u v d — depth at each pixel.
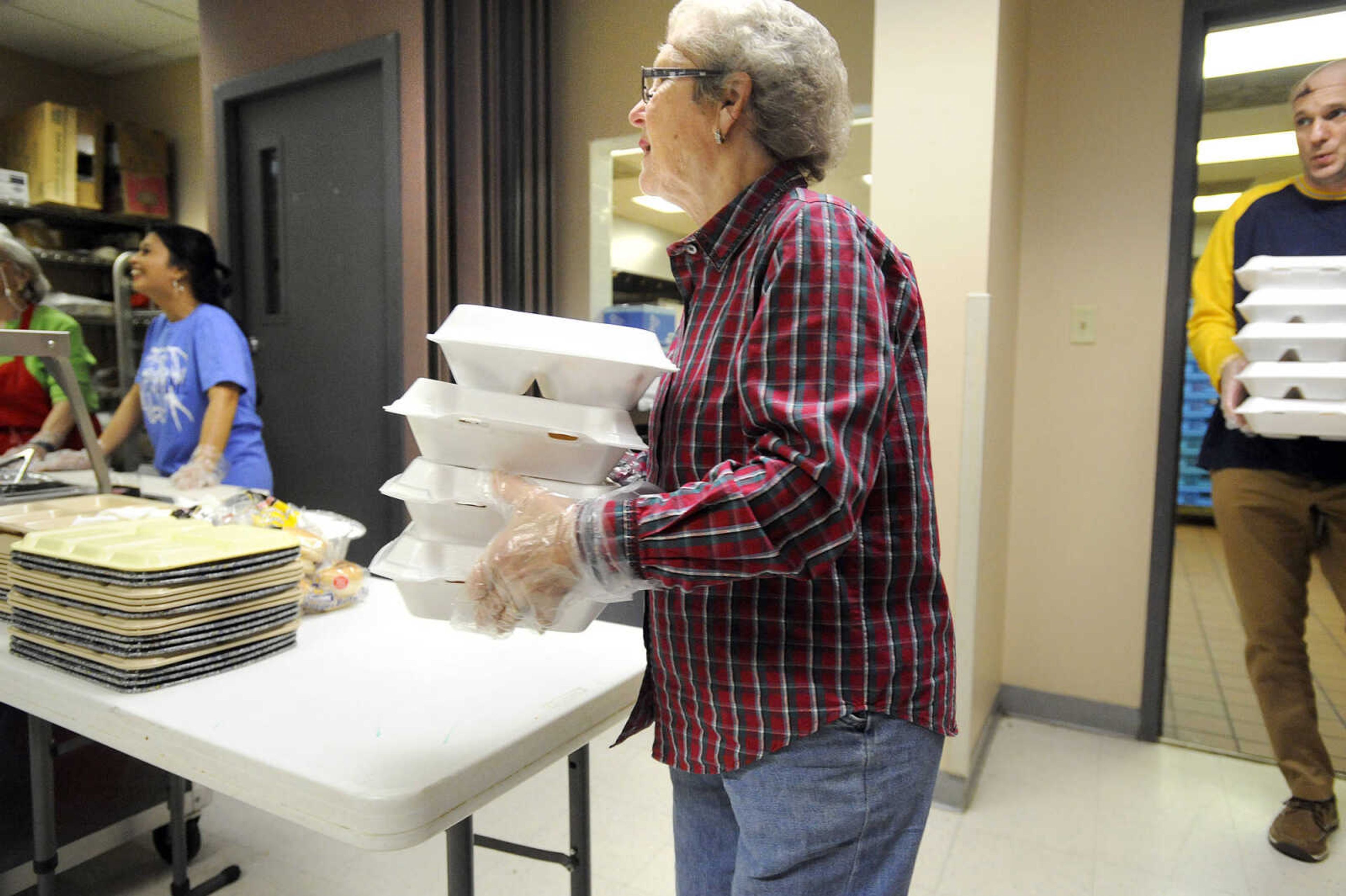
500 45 2.93
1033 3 2.56
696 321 0.82
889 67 2.12
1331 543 2.08
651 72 0.85
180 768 0.83
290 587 1.08
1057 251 2.59
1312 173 2.07
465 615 0.71
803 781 0.76
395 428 2.99
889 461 0.78
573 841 1.14
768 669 0.75
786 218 0.72
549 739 0.86
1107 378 2.55
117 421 2.54
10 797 1.53
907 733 0.79
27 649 1.03
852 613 0.76
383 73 2.86
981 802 2.22
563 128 3.22
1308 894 1.84
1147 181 2.46
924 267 2.11
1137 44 2.44
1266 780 2.33
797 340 0.66
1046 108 2.57
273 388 3.37
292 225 3.25
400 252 2.88
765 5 0.81
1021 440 2.69
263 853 1.95
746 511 0.62
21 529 1.17
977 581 2.14
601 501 0.68
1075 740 2.59
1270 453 2.06
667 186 0.89
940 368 2.11
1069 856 1.98
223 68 3.36
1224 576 4.25
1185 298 2.42
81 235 4.24
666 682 0.83
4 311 2.36
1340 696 2.47
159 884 1.81
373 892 1.81
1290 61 2.29
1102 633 2.63
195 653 0.97
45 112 3.77
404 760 0.77
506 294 3.02
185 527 1.13
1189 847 2.02
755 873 0.81
